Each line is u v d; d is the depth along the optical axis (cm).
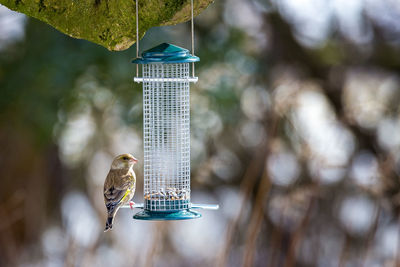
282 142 1209
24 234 1286
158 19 743
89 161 1348
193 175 1300
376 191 961
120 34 747
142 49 1248
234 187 1384
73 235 1073
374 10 1422
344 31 1435
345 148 1202
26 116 1244
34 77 1235
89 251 1051
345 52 1436
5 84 1252
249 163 1358
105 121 1303
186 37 1314
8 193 1318
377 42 1427
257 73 1351
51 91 1233
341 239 1123
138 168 1305
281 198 1006
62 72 1228
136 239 1219
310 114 1328
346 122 1206
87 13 748
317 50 1435
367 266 1039
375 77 1441
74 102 1241
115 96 1249
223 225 1380
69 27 757
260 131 1351
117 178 918
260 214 966
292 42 1426
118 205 914
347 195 1120
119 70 1234
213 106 1281
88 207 1350
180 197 809
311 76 1434
